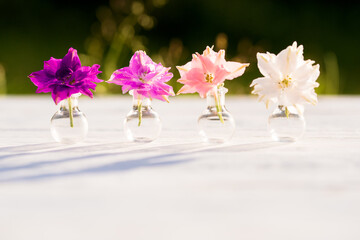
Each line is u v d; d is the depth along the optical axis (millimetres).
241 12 2256
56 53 2166
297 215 271
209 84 406
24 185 308
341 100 887
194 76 408
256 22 2266
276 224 262
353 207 278
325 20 2252
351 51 2189
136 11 1146
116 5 1162
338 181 313
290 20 2270
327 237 247
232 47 2248
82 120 423
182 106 771
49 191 299
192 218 268
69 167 343
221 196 292
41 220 268
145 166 344
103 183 311
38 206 281
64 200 287
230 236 247
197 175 324
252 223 263
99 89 1137
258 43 2184
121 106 769
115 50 1555
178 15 2215
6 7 2184
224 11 2250
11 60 2092
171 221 265
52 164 350
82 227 260
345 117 610
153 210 276
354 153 381
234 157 369
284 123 426
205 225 261
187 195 293
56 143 427
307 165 346
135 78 412
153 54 2107
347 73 2076
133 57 415
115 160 361
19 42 2170
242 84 1721
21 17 2201
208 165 346
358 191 298
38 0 2211
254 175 324
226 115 422
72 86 399
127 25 1163
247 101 882
